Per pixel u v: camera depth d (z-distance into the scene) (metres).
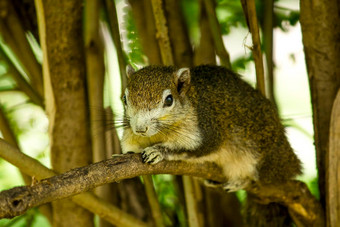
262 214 9.52
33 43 10.20
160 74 8.00
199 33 9.73
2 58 9.50
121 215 8.15
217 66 8.95
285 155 8.88
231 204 9.93
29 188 5.19
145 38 9.34
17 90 9.88
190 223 8.78
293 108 12.86
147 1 9.24
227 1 10.51
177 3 9.56
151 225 8.49
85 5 8.87
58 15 8.28
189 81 8.09
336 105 7.67
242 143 8.49
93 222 8.87
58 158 8.55
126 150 8.23
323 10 8.15
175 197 9.98
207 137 8.05
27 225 9.71
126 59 9.03
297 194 8.33
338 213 7.64
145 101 7.66
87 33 8.74
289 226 9.39
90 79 8.69
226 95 8.53
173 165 7.32
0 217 4.91
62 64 8.43
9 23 9.34
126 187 9.55
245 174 8.50
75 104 8.56
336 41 8.23
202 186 9.57
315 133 8.39
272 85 9.57
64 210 8.61
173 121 7.75
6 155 6.18
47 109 8.62
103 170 5.97
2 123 9.23
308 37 8.30
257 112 8.66
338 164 7.64
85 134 8.65
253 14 7.83
